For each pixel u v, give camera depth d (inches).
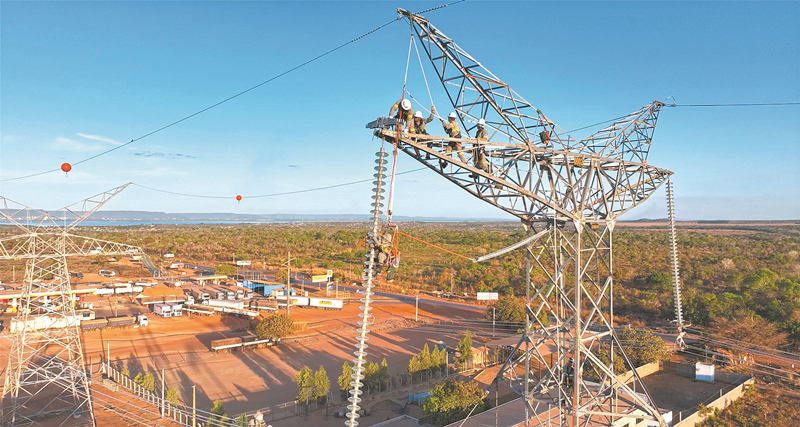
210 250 6151.6
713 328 2055.9
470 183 677.9
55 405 1428.4
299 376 1512.1
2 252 1354.6
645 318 2432.3
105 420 1325.0
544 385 924.0
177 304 2859.3
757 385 1544.0
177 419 1336.1
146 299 3174.2
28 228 1408.7
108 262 5083.7
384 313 2901.1
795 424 1264.8
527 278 908.0
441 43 577.6
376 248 545.0
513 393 1508.4
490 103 637.3
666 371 1722.4
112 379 1686.8
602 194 837.8
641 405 890.1
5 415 1333.7
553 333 869.2
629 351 1758.1
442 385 1316.4
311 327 2554.1
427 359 1747.0
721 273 3395.7
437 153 585.6
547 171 788.6
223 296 3193.9
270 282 3764.8
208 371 1824.6
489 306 2753.4
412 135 559.5
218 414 1252.5
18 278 3971.5
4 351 1971.0
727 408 1373.0
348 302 3248.0
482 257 732.0
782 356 1753.2
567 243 849.5
